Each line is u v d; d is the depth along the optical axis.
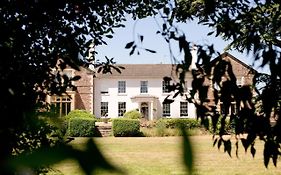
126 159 15.98
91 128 28.27
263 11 2.72
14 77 2.03
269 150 2.44
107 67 5.08
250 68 2.57
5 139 1.22
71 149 0.55
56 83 3.45
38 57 3.16
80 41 3.70
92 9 3.75
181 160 0.54
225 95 2.44
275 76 2.23
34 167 0.56
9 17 2.56
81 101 43.41
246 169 13.44
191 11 3.22
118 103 46.62
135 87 47.03
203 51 2.40
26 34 2.77
